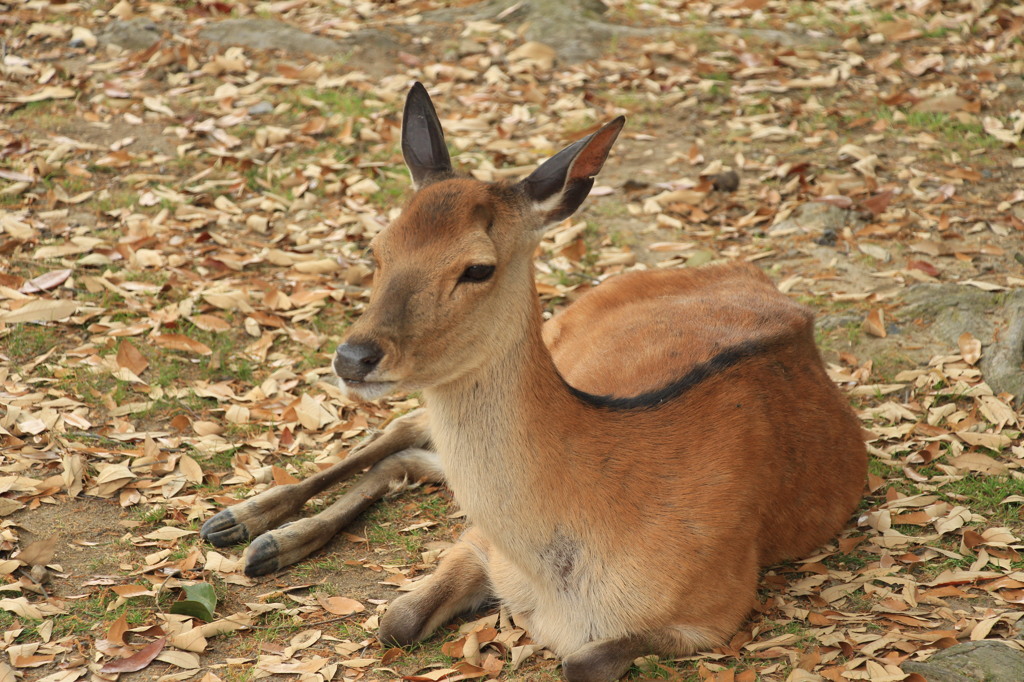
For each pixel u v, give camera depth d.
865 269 8.15
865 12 13.34
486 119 10.71
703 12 13.56
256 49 11.90
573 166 4.26
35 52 11.54
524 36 12.52
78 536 5.38
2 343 6.92
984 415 6.41
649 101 11.25
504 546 4.42
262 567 5.25
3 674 4.43
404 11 13.41
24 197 8.84
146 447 6.06
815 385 5.46
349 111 10.66
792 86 11.45
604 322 6.05
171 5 13.05
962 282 7.77
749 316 5.66
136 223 8.53
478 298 4.11
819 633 4.71
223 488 5.92
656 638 4.55
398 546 5.57
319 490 5.85
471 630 4.91
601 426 4.45
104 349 6.96
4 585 4.91
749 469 4.76
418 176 4.66
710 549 4.53
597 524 4.41
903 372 6.88
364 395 4.09
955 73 11.59
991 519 5.54
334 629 4.89
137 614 4.86
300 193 9.27
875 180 9.37
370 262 8.34
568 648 4.64
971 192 9.21
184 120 10.45
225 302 7.57
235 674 4.55
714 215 9.13
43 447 6.01
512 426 4.25
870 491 5.90
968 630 4.62
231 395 6.66
